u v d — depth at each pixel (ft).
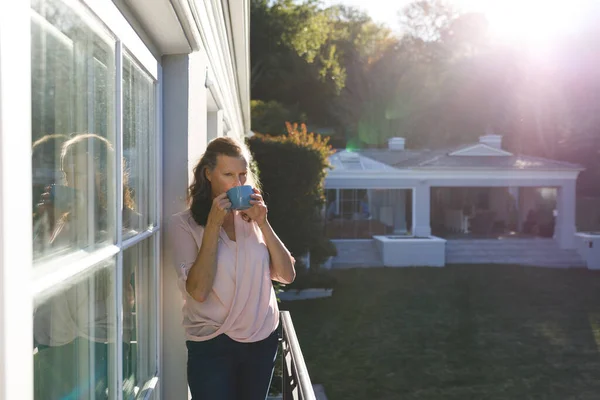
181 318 7.13
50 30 3.26
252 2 103.50
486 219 71.56
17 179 2.45
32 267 2.97
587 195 100.22
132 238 5.34
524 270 56.54
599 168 99.25
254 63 106.01
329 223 63.16
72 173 3.69
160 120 6.87
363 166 63.16
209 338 5.93
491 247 63.10
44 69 3.16
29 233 2.61
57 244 3.39
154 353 6.66
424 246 57.82
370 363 28.25
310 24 105.91
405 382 25.61
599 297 44.91
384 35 133.80
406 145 119.34
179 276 6.03
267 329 6.12
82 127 3.88
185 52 6.95
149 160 6.42
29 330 2.61
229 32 14.70
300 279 43.09
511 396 24.21
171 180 7.07
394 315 38.17
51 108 3.27
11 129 2.38
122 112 4.92
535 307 41.39
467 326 35.70
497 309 40.55
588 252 60.08
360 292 45.29
